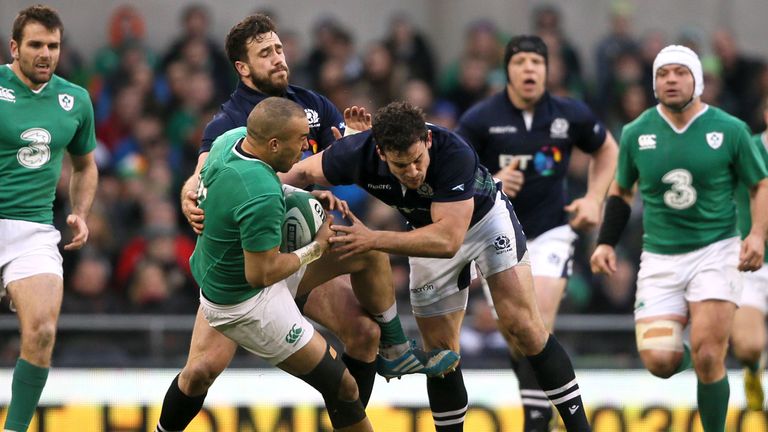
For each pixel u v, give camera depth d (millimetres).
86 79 49625
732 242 28844
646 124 29141
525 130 31516
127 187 43844
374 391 34812
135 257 41500
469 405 34875
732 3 57781
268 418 34562
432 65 51688
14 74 26609
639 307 29641
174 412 25172
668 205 29016
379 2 57125
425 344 26828
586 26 57375
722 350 28219
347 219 25016
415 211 24500
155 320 37156
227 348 24922
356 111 25406
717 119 28547
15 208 26406
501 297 25375
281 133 22469
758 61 51906
